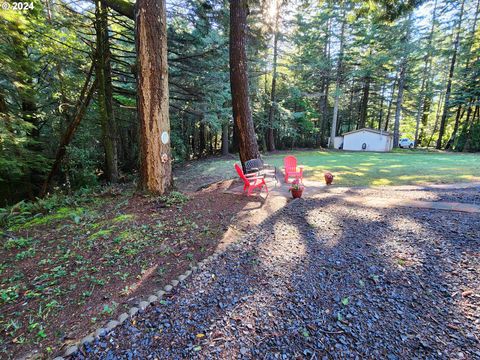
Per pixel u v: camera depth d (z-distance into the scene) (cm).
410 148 2372
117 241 323
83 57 852
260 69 1756
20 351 163
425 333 177
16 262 276
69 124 811
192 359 161
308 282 240
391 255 280
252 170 681
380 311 199
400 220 383
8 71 580
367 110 2838
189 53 920
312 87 2405
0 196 730
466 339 170
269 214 441
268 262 278
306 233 354
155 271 260
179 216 420
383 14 654
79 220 400
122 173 1234
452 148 2119
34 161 710
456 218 375
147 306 207
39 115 834
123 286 234
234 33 664
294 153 1964
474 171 880
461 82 1988
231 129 2220
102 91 807
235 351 167
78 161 870
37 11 629
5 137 534
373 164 1173
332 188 659
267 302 214
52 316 195
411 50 1900
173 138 1494
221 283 241
